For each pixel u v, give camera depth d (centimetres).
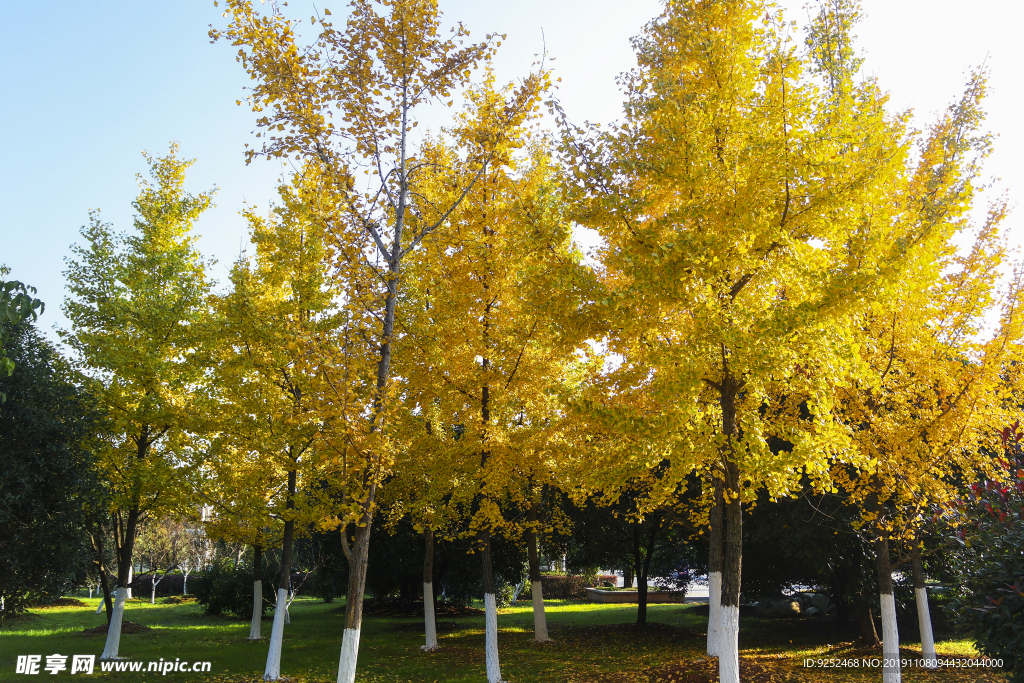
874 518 1077
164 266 1566
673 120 823
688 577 2322
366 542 871
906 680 1117
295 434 1269
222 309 1305
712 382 842
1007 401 1043
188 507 1481
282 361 1233
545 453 1220
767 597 2442
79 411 1341
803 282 776
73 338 1515
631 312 814
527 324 1123
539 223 905
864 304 777
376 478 877
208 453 1423
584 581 3550
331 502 1373
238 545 3766
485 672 1329
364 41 897
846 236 814
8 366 862
